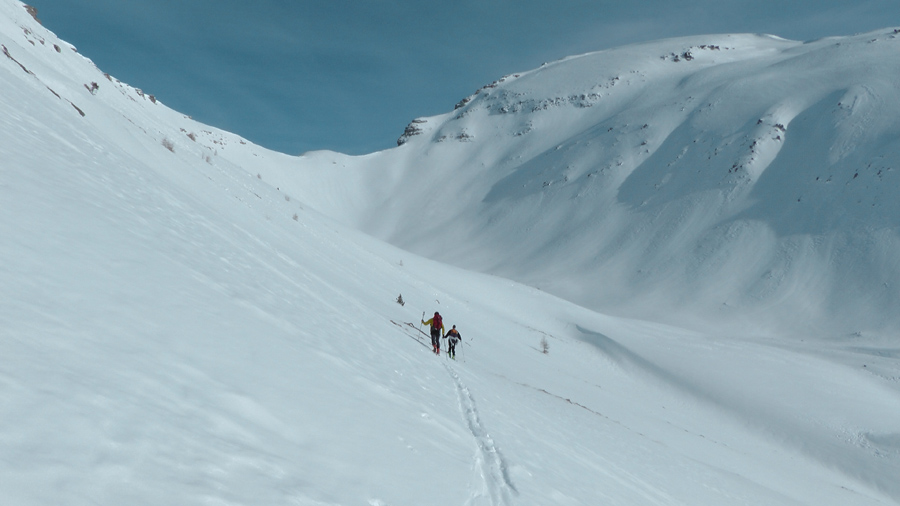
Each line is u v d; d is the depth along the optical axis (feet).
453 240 477.36
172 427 10.15
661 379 121.08
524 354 96.94
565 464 25.62
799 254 267.59
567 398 66.85
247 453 10.66
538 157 575.38
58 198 20.36
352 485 11.59
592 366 120.26
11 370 9.30
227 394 12.75
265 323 20.18
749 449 90.94
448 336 52.31
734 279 269.64
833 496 69.00
